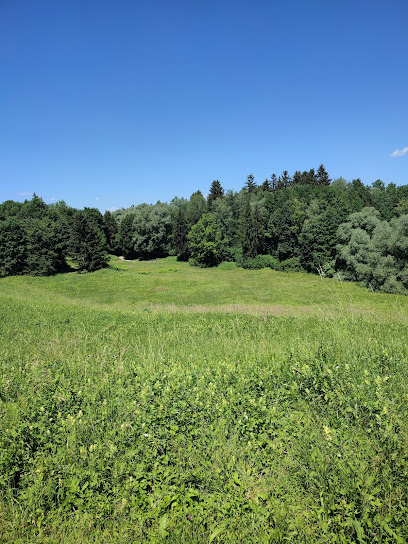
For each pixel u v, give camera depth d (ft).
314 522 8.83
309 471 10.05
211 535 8.57
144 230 274.57
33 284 162.30
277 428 12.37
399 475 9.14
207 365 18.54
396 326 25.41
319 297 126.00
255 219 231.09
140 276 188.24
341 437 10.98
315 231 190.39
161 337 32.99
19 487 10.93
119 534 9.02
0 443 11.68
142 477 10.69
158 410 13.19
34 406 14.33
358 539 7.98
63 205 297.94
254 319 43.62
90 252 195.72
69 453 11.43
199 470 10.52
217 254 240.73
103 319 50.67
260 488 9.98
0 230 171.73
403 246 119.75
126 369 19.15
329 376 14.46
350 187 320.91
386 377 13.67
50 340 32.35
